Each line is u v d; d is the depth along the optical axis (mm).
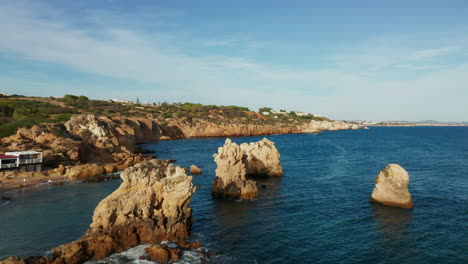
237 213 36406
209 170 66688
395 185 38438
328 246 27469
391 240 28609
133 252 24703
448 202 39906
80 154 71000
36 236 29219
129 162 72125
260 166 58719
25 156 58094
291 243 28031
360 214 35625
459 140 163250
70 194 45188
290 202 40875
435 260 24875
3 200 41719
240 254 25703
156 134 154750
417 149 111562
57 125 76625
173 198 28234
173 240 27422
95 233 25516
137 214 27328
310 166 71125
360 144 134875
